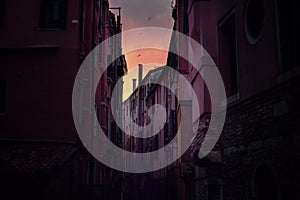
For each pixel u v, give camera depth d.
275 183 7.56
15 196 11.83
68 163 13.23
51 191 11.97
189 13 13.43
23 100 14.24
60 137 14.05
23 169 11.84
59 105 14.23
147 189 38.56
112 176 27.83
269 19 7.44
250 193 8.23
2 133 13.98
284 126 6.87
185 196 17.22
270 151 7.39
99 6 20.08
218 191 10.79
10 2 14.77
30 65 14.45
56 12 14.82
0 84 14.33
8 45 14.50
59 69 14.45
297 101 6.45
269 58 7.43
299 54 6.82
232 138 9.48
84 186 16.66
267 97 7.58
